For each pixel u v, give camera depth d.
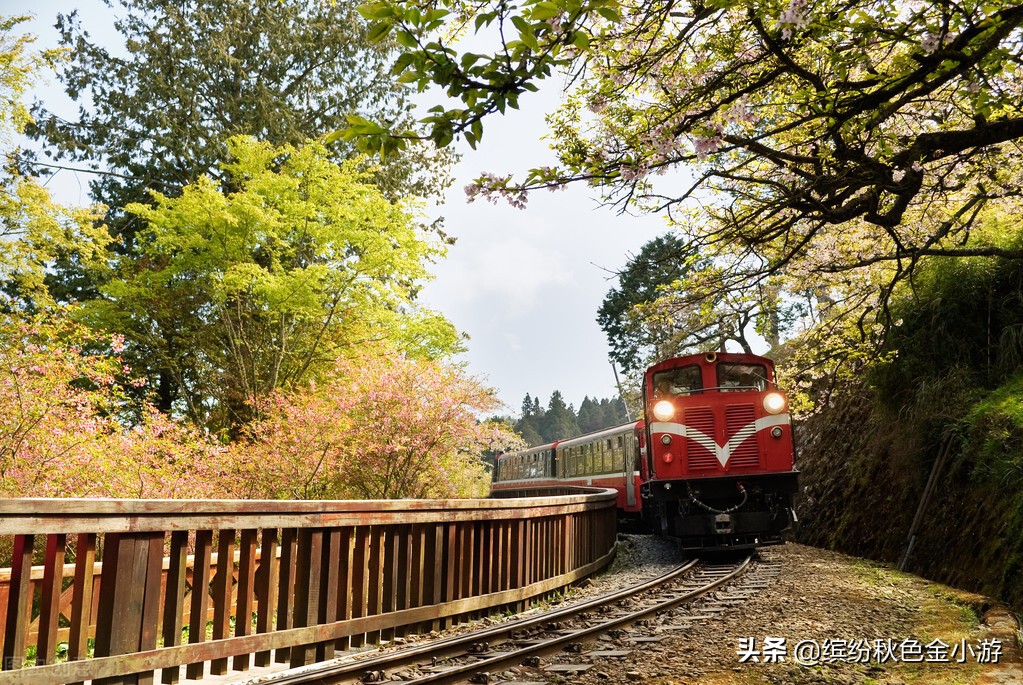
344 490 15.23
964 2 5.57
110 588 4.83
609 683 5.40
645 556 16.22
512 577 9.45
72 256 23.12
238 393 20.94
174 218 18.67
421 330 23.16
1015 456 10.23
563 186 5.64
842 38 6.36
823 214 6.25
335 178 19.36
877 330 13.91
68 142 24.02
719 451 14.23
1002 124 5.75
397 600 7.36
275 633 5.91
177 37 25.42
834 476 17.55
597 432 24.05
